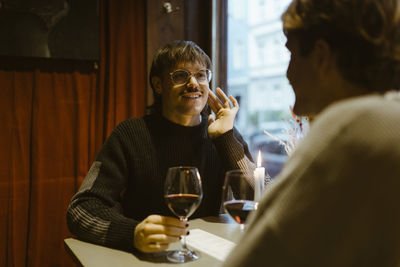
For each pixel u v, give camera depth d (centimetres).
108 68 229
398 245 46
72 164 226
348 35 61
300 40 68
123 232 112
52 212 222
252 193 122
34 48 212
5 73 212
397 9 59
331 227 48
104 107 232
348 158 48
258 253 52
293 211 50
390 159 46
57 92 222
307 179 50
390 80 61
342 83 64
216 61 242
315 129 53
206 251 110
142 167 152
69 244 117
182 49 154
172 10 240
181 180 104
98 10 223
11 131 214
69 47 218
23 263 217
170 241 104
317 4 64
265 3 362
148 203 153
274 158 221
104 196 135
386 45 59
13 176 214
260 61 387
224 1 243
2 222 213
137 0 235
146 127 158
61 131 223
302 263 49
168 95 157
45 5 212
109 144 152
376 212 46
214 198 163
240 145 155
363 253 47
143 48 237
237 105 163
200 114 175
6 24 206
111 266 99
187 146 159
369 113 49
